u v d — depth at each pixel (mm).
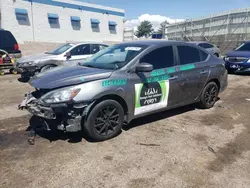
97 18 27703
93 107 3674
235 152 3633
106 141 3877
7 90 7441
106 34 29109
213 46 17188
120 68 4008
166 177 2965
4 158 3295
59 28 24266
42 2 22453
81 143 3779
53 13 23500
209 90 5637
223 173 3084
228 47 22688
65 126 3637
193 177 2980
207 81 5461
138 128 4445
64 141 3832
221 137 4152
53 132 4152
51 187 2721
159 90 4430
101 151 3545
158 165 3223
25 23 21547
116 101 3895
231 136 4203
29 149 3555
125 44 4859
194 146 3793
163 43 4680
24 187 2707
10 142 3768
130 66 4055
